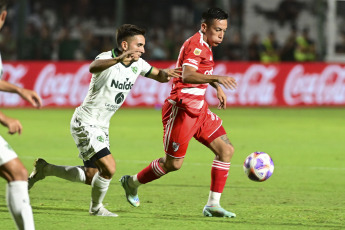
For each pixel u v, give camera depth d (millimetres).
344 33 96500
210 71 23266
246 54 86875
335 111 74625
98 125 22578
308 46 86000
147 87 75688
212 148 23250
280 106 77500
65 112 70500
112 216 22438
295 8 100562
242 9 98812
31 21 92312
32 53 83438
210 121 23453
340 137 51562
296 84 77750
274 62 83000
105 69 21109
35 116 66000
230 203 25641
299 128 57562
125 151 42125
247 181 31391
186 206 24828
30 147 43531
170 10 99438
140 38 22078
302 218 22578
